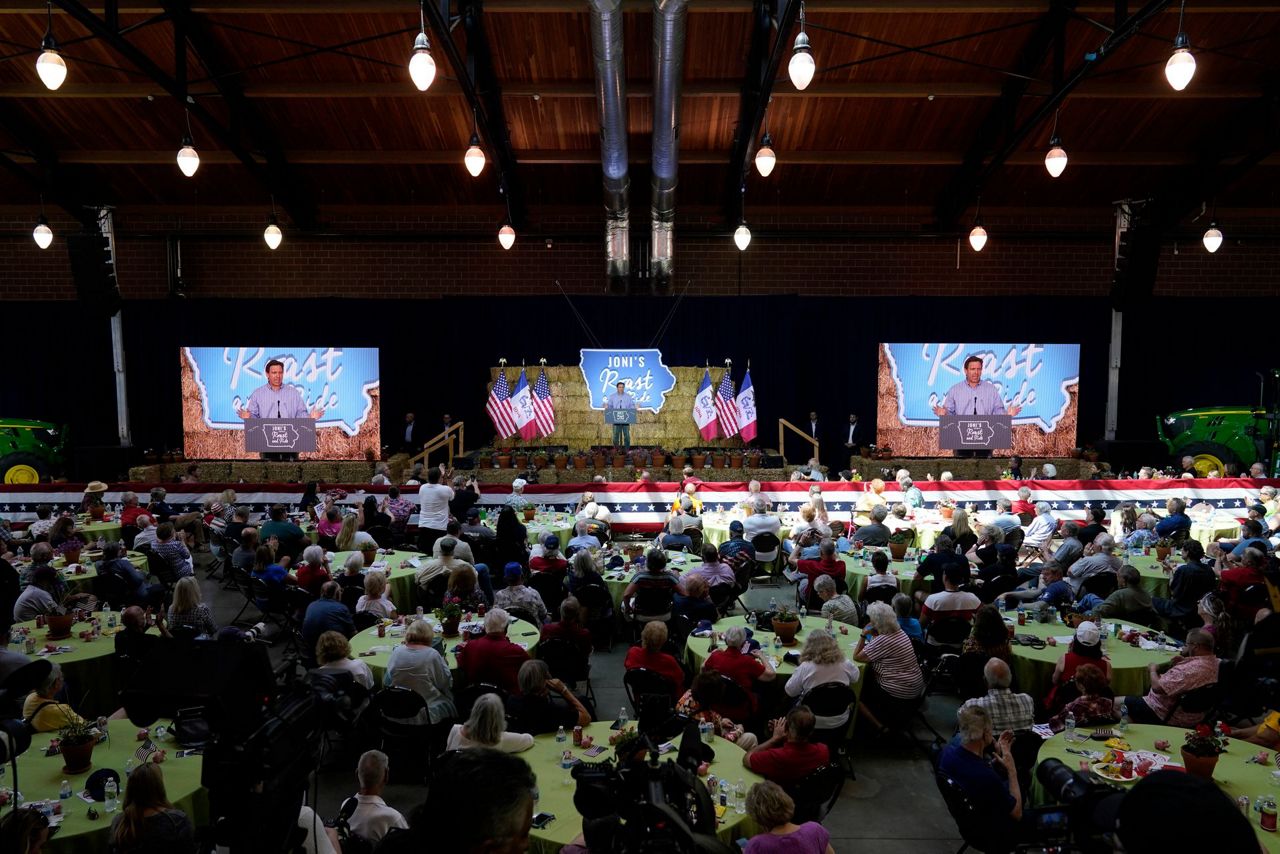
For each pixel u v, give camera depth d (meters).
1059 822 5.48
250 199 23.06
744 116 18.72
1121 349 23.30
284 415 22.91
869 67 18.19
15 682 5.89
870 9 15.95
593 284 23.81
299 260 23.84
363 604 9.49
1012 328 23.23
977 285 23.84
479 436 23.16
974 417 23.19
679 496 16.44
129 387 23.03
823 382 23.47
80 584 11.11
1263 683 6.88
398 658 7.27
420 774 7.75
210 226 23.50
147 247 23.77
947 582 9.30
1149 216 21.34
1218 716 7.22
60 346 23.19
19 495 16.98
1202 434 22.61
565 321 23.03
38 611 9.35
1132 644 8.72
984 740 5.80
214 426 22.89
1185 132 20.02
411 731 7.16
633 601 10.21
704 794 2.88
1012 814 5.60
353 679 7.32
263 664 3.12
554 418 22.84
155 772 4.82
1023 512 15.67
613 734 6.40
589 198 22.98
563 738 6.39
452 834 1.59
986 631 8.02
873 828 6.97
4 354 23.16
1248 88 18.23
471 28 16.05
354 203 23.19
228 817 2.62
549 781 5.77
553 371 23.08
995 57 17.84
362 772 5.32
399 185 22.44
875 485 16.20
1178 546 12.89
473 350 23.11
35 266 23.70
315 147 20.66
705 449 22.08
